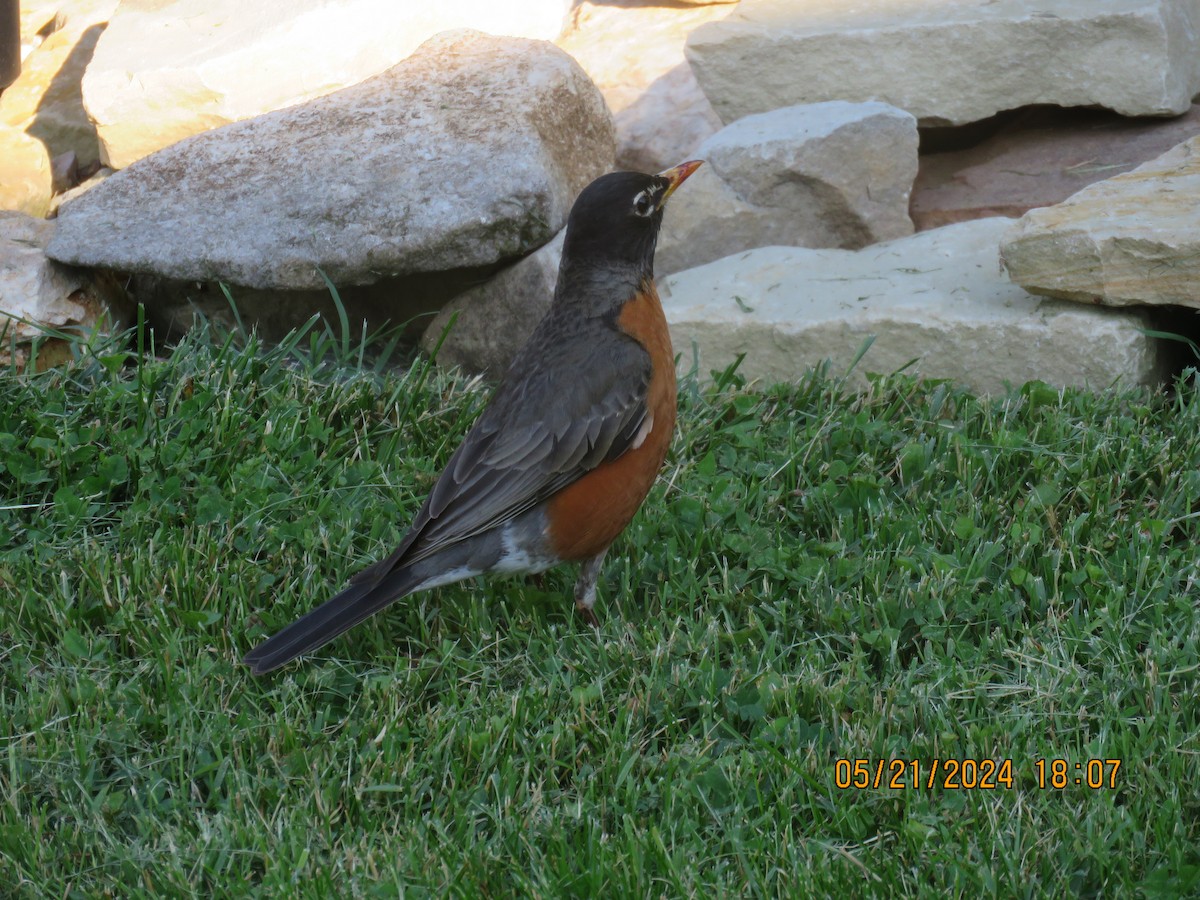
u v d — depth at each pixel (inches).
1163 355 295.9
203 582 238.1
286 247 314.5
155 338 349.7
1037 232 282.2
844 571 235.9
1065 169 354.0
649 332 227.3
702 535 247.9
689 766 193.0
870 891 170.2
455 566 215.3
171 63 376.5
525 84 336.2
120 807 191.0
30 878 179.2
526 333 317.4
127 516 258.2
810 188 335.3
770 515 258.4
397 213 311.0
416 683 215.3
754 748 198.7
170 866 177.3
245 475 267.1
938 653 216.7
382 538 253.9
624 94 389.7
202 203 324.2
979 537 241.1
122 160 388.2
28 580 238.8
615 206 225.5
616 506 221.6
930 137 382.3
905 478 265.6
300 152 327.6
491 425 219.8
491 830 188.4
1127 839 175.3
